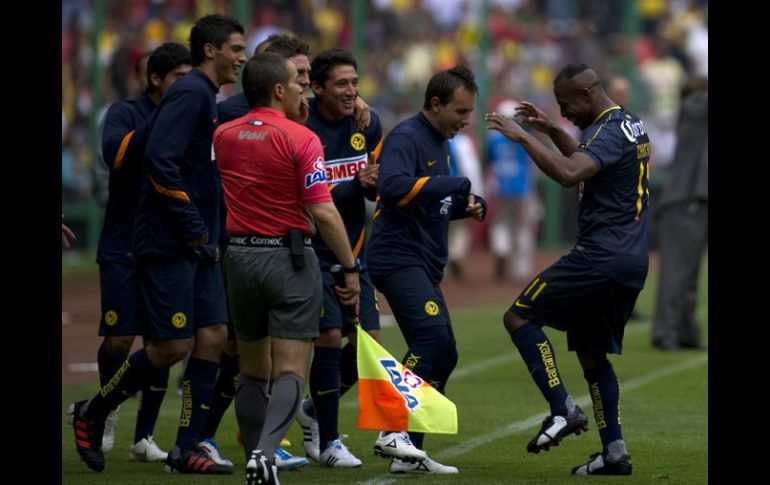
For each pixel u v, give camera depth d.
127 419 32.19
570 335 24.69
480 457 26.69
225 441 29.14
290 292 21.75
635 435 29.41
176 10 76.88
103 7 73.69
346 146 26.86
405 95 81.62
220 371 26.73
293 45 26.20
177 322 24.52
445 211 25.20
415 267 24.89
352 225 26.41
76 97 73.69
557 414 23.78
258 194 21.81
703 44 86.12
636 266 23.75
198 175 24.94
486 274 74.56
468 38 83.00
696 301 45.38
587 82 24.11
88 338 47.06
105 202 35.34
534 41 84.88
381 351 22.70
